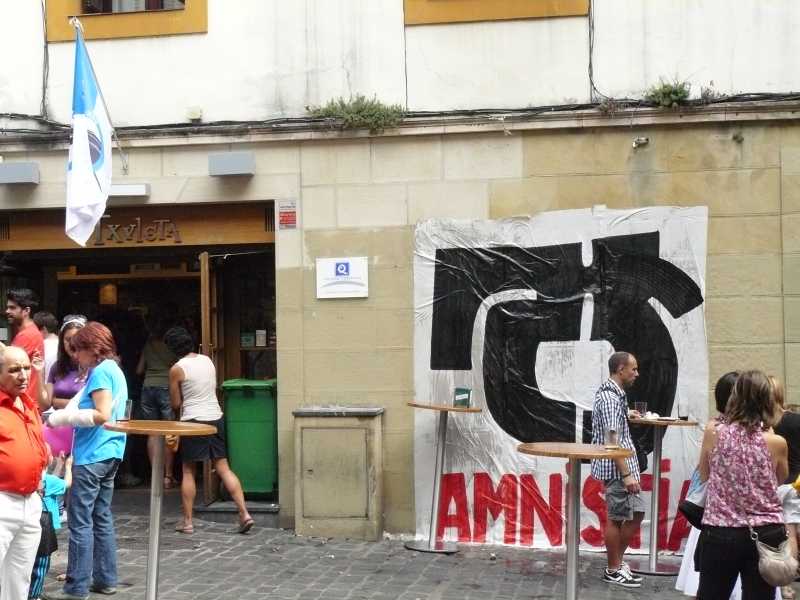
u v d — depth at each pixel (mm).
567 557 5348
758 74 8273
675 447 8234
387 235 8703
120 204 9102
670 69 8367
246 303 10023
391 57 8758
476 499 8484
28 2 9305
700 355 8227
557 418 8391
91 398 6320
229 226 9172
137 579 6977
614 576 7152
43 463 5438
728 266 8234
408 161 8688
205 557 7711
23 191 9227
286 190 8852
